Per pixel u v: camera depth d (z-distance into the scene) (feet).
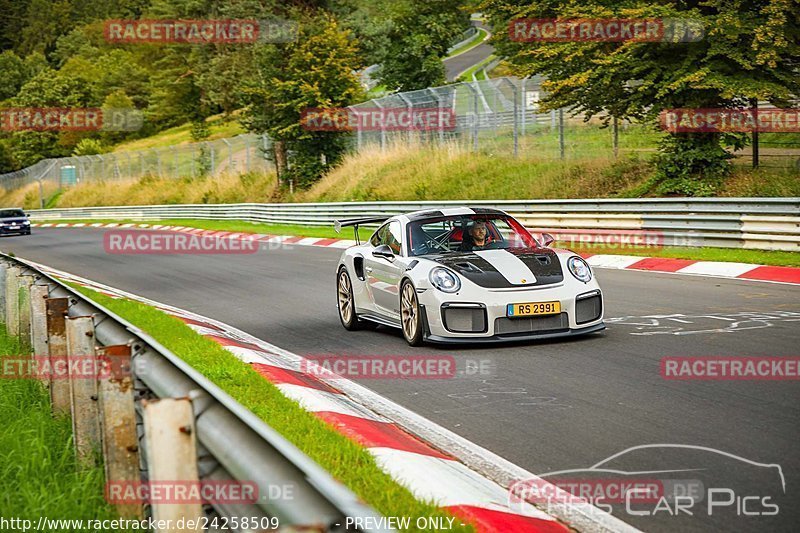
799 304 45.19
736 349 34.40
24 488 18.75
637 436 23.67
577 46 84.89
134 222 204.74
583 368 32.60
